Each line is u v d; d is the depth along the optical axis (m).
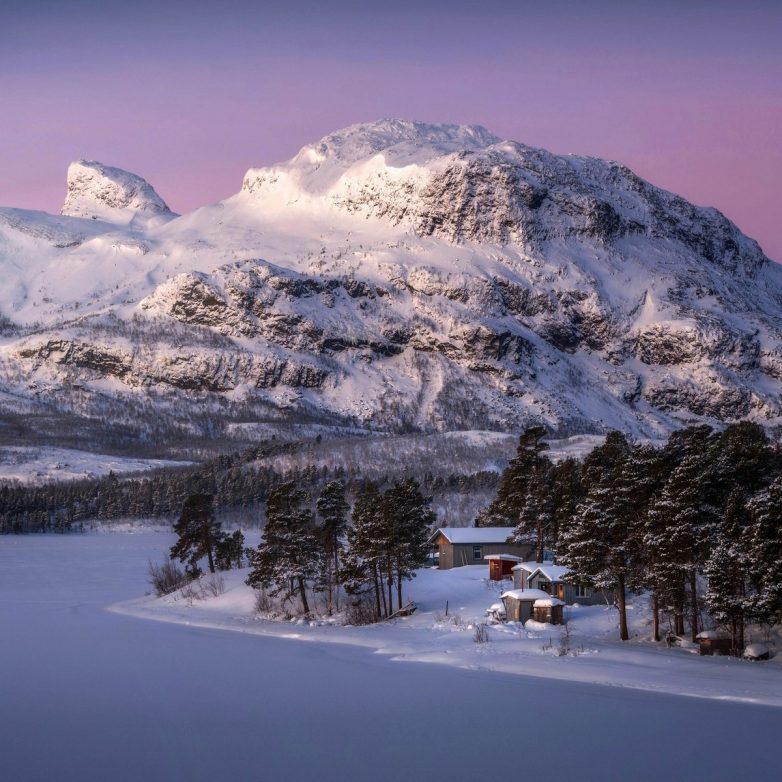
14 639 93.94
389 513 102.19
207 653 83.56
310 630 98.44
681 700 58.41
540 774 44.84
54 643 90.88
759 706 56.56
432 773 45.25
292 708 59.12
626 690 61.47
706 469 81.62
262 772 45.81
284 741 51.28
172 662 78.31
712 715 54.56
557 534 104.25
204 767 46.66
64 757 48.53
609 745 49.03
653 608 84.94
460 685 65.19
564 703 58.34
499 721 54.44
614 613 91.00
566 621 89.06
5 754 49.16
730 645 73.31
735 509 75.06
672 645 77.44
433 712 57.19
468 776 44.81
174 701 61.91
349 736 52.09
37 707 60.34
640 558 82.19
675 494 77.12
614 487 83.88
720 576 72.25
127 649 86.31
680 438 96.50
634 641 80.62
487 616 94.50
